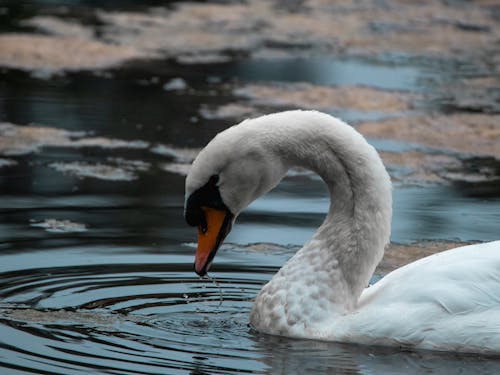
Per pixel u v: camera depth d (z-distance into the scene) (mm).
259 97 18688
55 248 11227
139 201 13070
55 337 8852
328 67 21344
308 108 17969
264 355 8586
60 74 20047
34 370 8070
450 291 8781
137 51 22094
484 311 8734
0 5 25516
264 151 9312
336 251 9406
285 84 19750
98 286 10227
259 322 9297
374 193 9398
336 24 25641
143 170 14547
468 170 15109
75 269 10656
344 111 17922
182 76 20234
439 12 27531
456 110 18391
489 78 20969
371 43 23797
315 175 14734
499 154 15969
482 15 27312
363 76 20656
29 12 24906
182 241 11617
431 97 19250
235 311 9781
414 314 8773
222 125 16922
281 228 12234
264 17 26094
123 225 12086
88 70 20484
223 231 9445
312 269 9367
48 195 13219
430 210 13094
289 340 9023
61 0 26734
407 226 12430
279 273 9422
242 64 21422
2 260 10820
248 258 11234
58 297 9891
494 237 12008
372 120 17500
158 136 16297
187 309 9758
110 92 18922
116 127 16750
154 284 10359
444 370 8328
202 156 9336
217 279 10586
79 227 11961
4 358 8312
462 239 11945
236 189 9352
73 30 23375
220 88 19359
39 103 18047
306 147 9359
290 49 22969
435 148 16156
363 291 9688
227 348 8750
